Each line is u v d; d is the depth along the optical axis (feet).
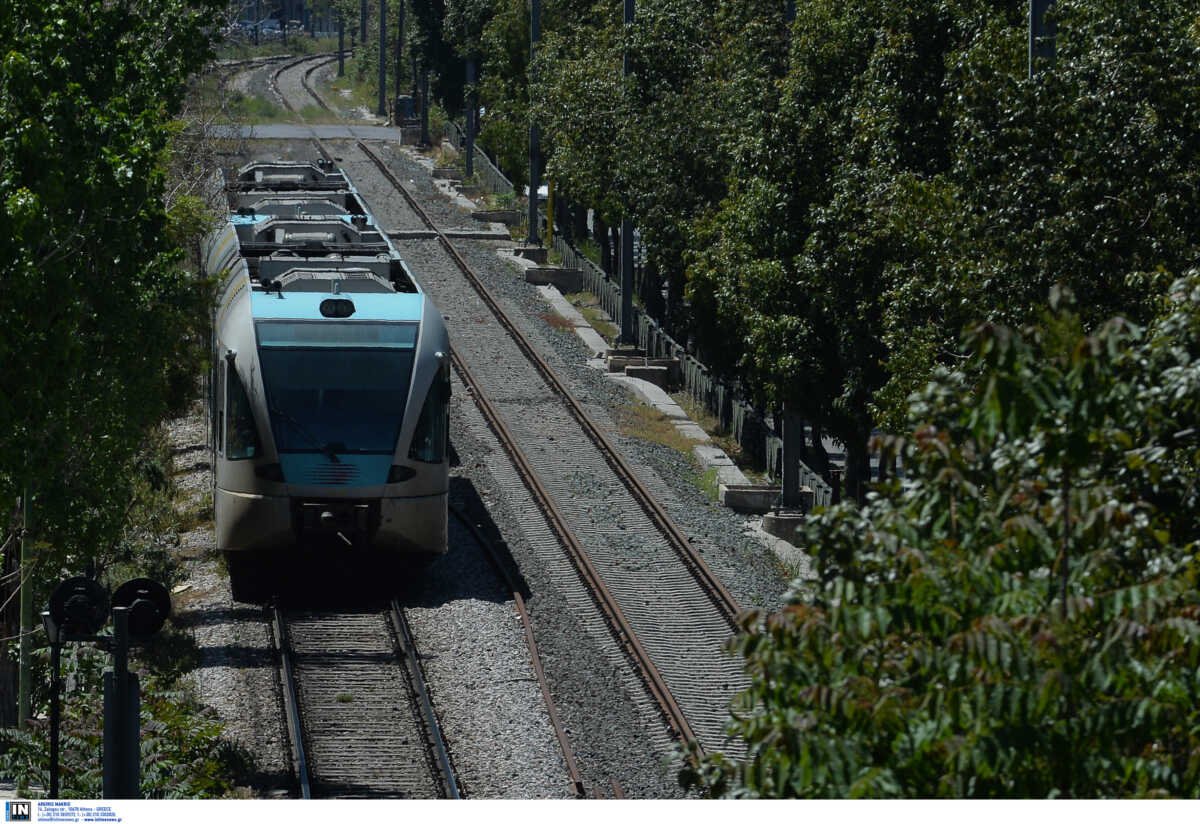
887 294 177.27
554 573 207.92
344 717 154.92
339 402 185.98
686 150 294.87
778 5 283.38
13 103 119.85
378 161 584.40
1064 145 145.07
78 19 128.47
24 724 139.95
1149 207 141.38
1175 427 69.56
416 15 611.88
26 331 117.60
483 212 492.13
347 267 215.51
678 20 307.78
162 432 268.00
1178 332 72.84
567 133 361.92
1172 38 144.15
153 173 132.98
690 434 294.66
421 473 186.80
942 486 64.85
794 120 221.25
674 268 304.30
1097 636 60.18
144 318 138.82
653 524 234.79
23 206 109.09
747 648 64.03
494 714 156.66
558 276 412.98
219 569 204.13
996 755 56.44
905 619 61.21
